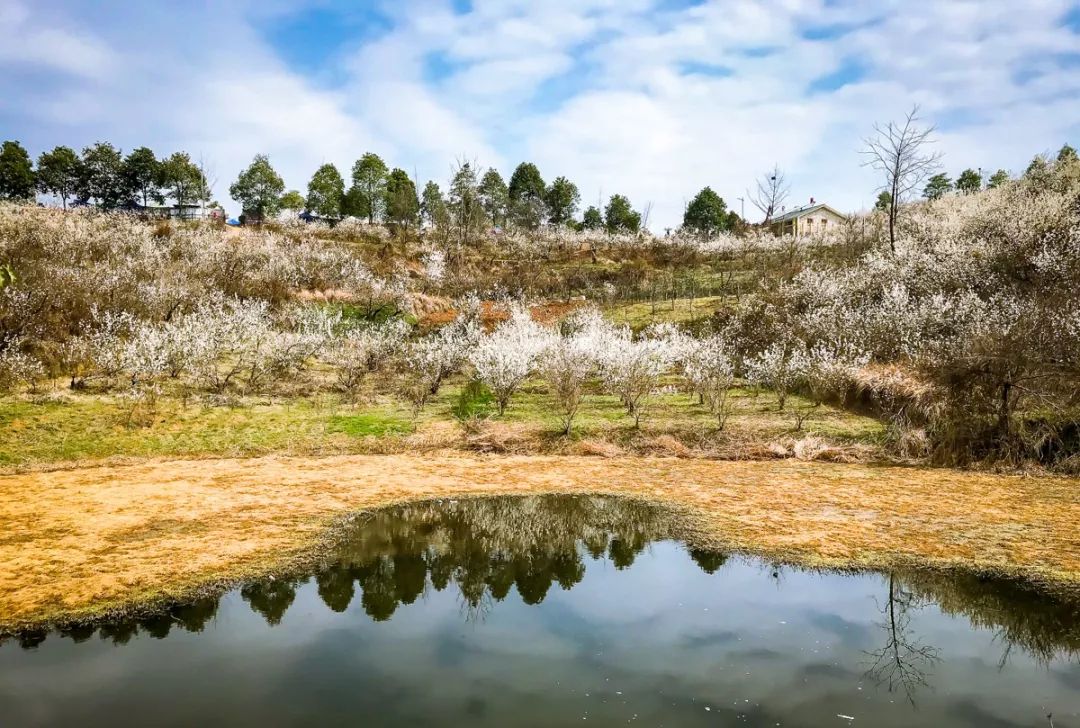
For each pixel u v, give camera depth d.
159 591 8.40
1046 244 23.11
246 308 26.12
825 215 56.56
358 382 22.66
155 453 15.66
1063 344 15.24
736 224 60.00
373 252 42.19
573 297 37.44
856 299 25.14
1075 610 7.90
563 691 6.24
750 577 9.10
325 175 60.22
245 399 19.95
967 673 6.57
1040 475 13.80
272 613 7.98
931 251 27.52
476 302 33.47
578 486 13.93
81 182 55.88
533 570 9.68
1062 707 5.96
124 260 28.44
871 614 7.93
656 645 7.22
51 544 9.80
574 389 18.86
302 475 14.41
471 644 7.27
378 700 6.04
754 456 16.05
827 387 19.52
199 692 6.12
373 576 9.32
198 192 56.88
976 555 9.54
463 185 54.19
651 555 10.13
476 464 15.78
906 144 28.98
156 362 19.27
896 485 13.32
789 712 5.86
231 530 10.73
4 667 6.54
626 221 66.88
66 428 16.20
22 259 24.34
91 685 6.22
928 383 16.92
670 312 32.47
